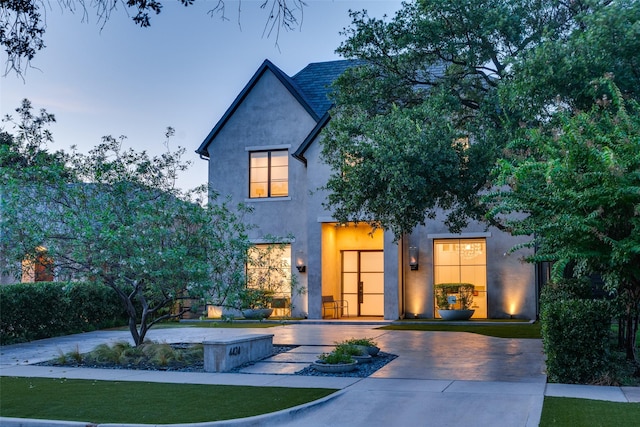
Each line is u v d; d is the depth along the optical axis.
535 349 14.59
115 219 13.16
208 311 24.44
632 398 9.29
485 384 10.47
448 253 23.22
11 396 9.93
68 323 19.34
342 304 24.66
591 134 11.05
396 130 13.59
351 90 17.55
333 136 16.84
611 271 10.66
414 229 23.33
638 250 9.58
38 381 11.30
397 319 22.48
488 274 22.47
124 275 13.41
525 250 22.14
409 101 17.66
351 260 24.97
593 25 13.82
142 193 13.59
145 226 13.27
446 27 16.31
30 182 13.70
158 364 13.04
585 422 7.87
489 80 16.98
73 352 14.02
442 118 14.08
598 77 13.25
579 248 10.45
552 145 11.99
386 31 16.62
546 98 13.64
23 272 13.97
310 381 11.03
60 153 13.89
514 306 22.16
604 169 10.16
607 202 10.16
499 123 15.84
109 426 8.12
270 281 15.06
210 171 25.19
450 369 12.02
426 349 14.84
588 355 10.60
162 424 8.14
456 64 17.86
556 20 16.19
